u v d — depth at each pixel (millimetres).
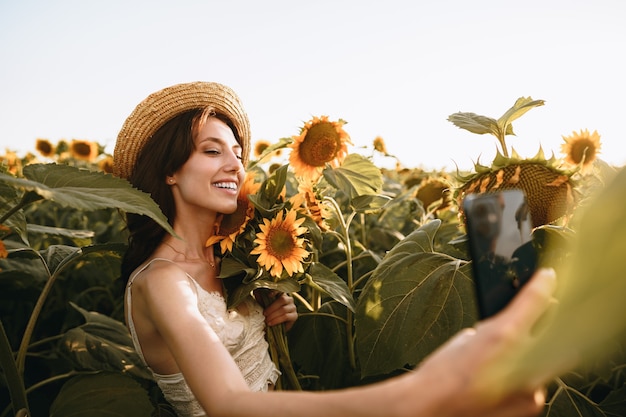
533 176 1631
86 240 2986
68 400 1841
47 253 2340
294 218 1885
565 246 1551
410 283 1917
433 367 665
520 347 479
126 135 2020
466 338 668
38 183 1320
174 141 1894
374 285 1963
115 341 2379
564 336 429
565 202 1653
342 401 799
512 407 632
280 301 2092
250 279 1926
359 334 1912
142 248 1959
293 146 2426
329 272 2137
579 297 431
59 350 2236
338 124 2408
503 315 652
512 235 910
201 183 1881
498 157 1633
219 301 1852
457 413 641
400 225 4129
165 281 1615
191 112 1941
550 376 464
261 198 1960
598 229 432
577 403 1795
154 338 1747
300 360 2334
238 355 1884
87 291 3463
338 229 3182
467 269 1886
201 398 1235
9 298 3002
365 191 2416
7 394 2658
